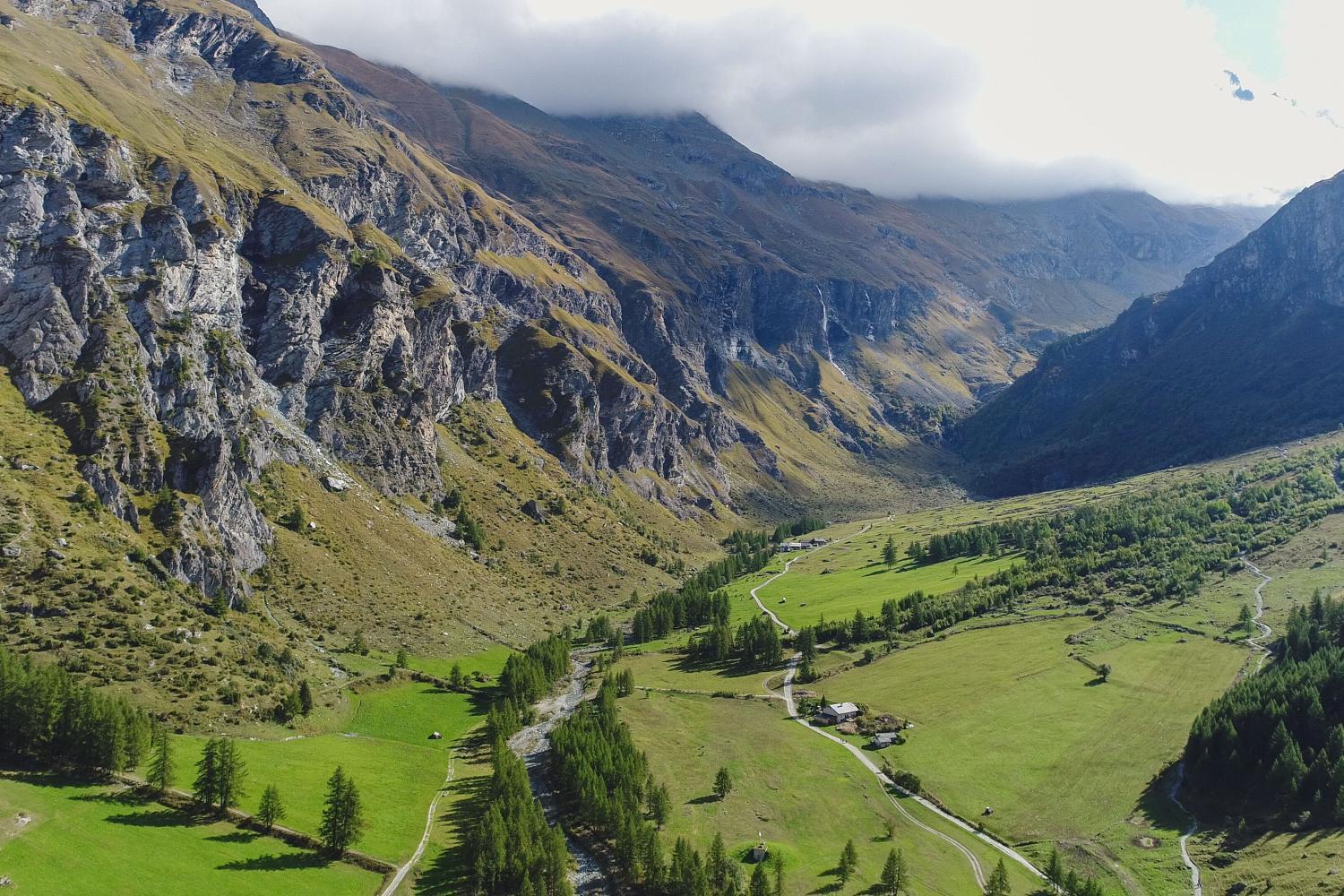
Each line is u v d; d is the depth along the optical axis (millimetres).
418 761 153625
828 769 160875
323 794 131250
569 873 123875
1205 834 135250
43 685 120250
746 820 140250
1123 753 160250
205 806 119125
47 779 115062
